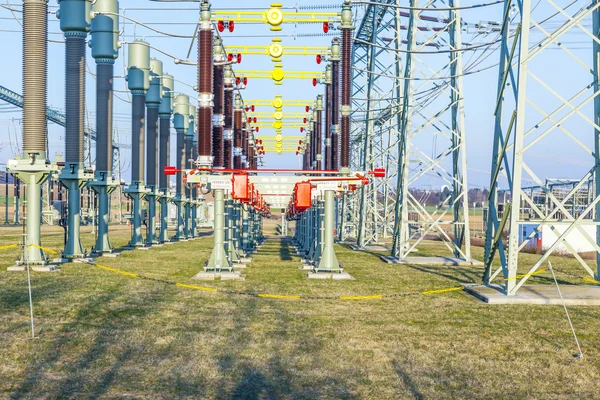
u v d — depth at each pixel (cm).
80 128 2419
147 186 3853
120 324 1202
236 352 1005
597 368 959
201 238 5209
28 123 2070
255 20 2206
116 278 1917
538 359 1007
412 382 864
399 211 2948
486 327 1248
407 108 2727
